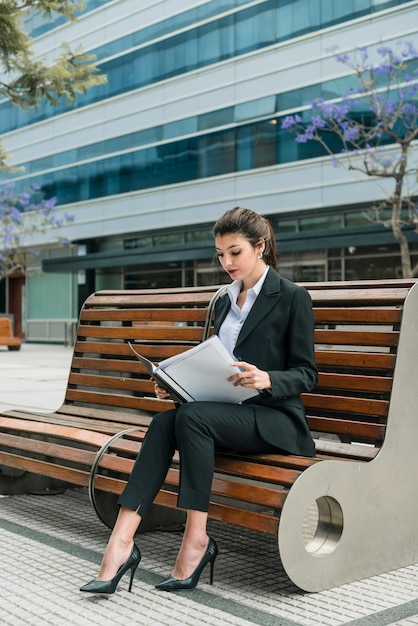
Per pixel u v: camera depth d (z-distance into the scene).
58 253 30.83
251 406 3.05
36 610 2.71
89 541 3.66
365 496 3.07
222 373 2.94
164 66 25.34
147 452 2.95
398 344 3.17
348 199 20.02
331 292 3.51
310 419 3.38
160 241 26.25
